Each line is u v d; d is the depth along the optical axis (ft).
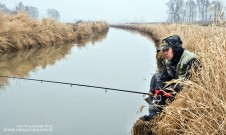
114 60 44.01
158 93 16.06
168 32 52.47
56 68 36.24
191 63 15.62
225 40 15.28
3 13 58.44
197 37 26.58
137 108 20.68
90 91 25.17
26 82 28.02
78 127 17.20
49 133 16.35
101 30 143.23
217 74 13.08
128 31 166.20
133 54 51.57
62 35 75.97
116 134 16.22
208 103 12.33
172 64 16.55
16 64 37.93
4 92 24.36
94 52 54.80
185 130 12.53
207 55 15.44
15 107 20.63
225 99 12.16
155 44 68.13
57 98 22.95
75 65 38.88
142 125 16.16
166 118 14.29
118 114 19.36
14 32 52.39
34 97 23.11
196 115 12.41
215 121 11.71
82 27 102.06
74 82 28.58
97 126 17.44
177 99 14.57
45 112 19.74
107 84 27.99
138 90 25.64
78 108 20.61
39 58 44.21
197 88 13.91
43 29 65.77
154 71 34.09
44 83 27.78
